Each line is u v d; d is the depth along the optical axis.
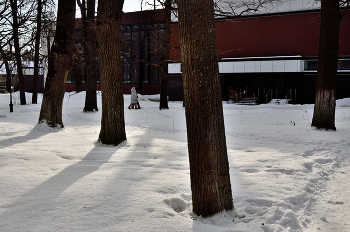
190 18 3.81
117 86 9.09
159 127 14.61
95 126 14.88
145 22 38.03
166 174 5.71
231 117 18.47
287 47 30.52
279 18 30.61
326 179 6.05
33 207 3.96
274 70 29.72
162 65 22.98
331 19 11.70
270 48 31.09
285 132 11.77
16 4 24.92
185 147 8.78
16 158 6.63
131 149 8.41
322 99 12.12
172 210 4.12
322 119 12.16
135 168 6.12
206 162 3.91
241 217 4.02
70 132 12.20
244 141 10.14
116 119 9.06
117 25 8.93
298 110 21.27
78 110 22.25
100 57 9.09
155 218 3.75
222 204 3.97
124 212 3.88
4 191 4.52
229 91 33.06
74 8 12.31
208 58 3.85
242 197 4.68
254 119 17.12
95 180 5.17
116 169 6.02
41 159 6.73
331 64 11.90
